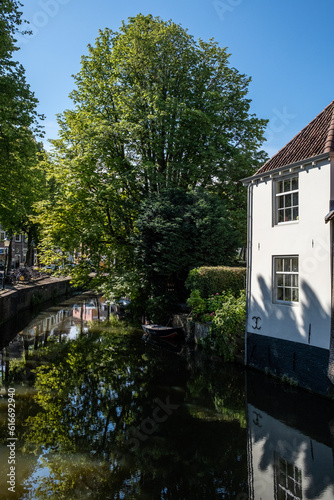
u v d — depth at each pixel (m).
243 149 21.36
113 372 12.12
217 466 6.45
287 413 8.62
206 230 18.22
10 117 15.20
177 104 18.81
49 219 20.55
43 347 15.70
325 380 9.33
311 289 9.91
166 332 17.27
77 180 19.33
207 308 15.95
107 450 6.97
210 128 19.56
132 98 20.00
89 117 20.72
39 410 8.83
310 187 10.18
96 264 21.41
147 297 21.47
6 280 25.84
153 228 18.42
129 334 18.84
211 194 19.69
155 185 21.23
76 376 11.65
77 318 23.73
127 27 21.56
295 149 11.30
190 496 5.58
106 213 21.23
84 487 5.75
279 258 11.38
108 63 21.66
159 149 19.89
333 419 8.27
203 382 11.02
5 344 16.11
